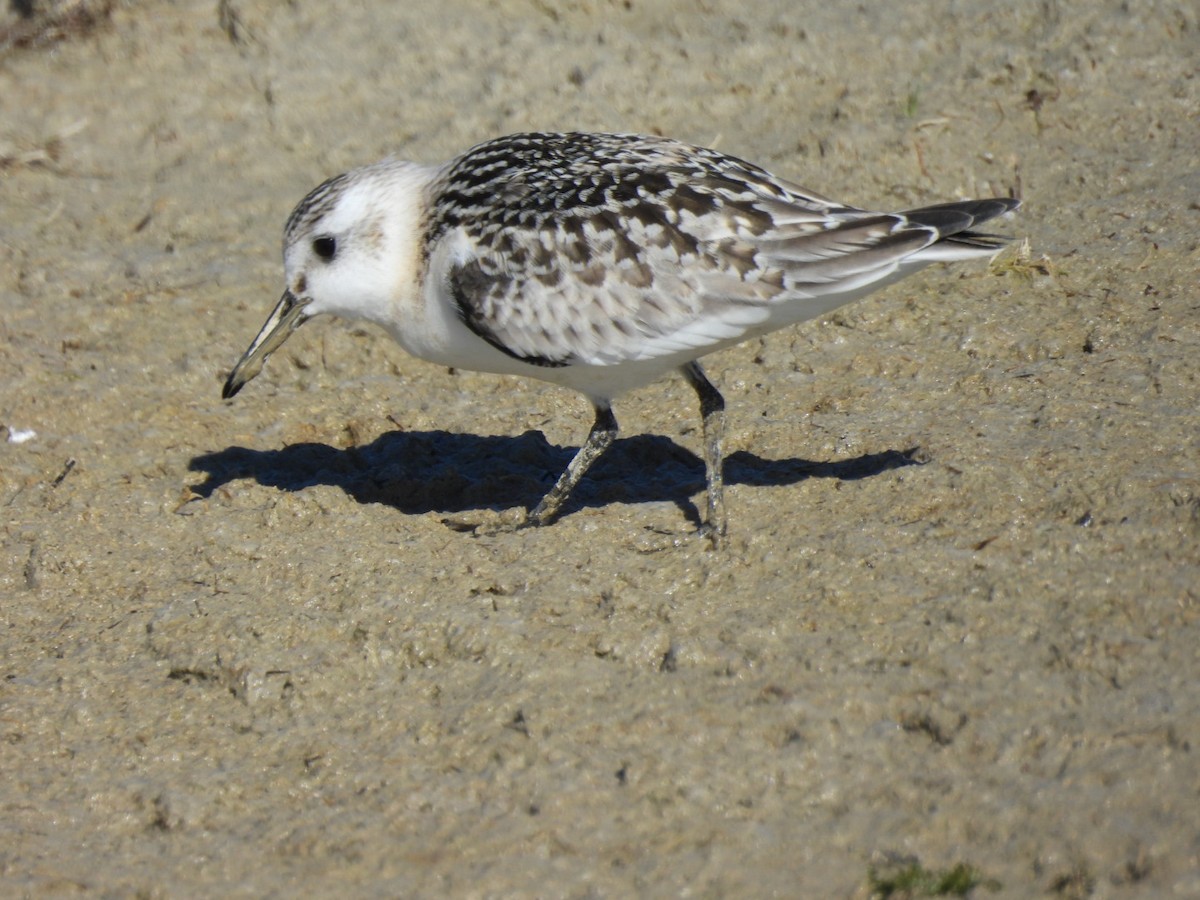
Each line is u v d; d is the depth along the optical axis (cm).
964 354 1345
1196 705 909
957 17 1905
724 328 1092
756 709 955
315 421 1395
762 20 1959
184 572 1177
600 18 1992
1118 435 1177
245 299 1545
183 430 1380
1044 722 916
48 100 1911
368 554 1155
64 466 1336
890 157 1661
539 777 928
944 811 871
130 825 946
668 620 1041
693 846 870
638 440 1306
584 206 1105
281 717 1021
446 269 1135
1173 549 1034
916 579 1046
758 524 1139
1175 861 814
